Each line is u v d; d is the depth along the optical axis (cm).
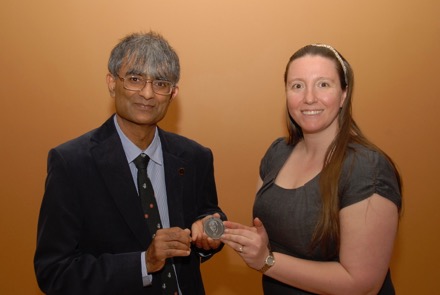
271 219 153
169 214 157
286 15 232
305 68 146
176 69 148
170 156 163
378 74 236
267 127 239
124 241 145
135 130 151
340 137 144
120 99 145
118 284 135
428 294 249
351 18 233
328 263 138
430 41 235
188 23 231
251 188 243
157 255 131
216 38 233
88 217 144
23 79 230
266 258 139
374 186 131
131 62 142
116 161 149
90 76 231
